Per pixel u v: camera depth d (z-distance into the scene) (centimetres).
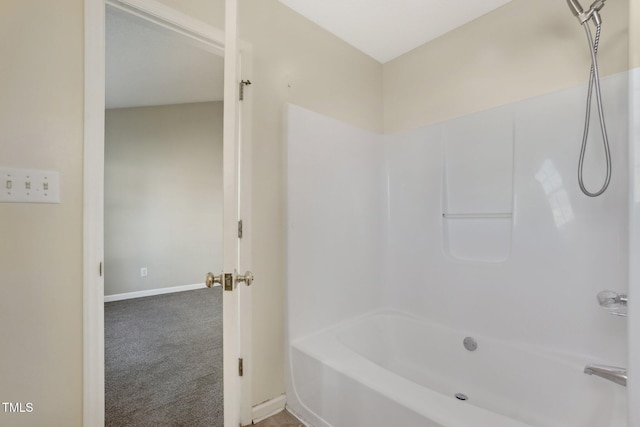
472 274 185
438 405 108
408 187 222
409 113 225
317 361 148
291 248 170
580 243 148
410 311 217
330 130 194
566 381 141
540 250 160
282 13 178
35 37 107
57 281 109
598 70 146
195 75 325
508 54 177
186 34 147
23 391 103
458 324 191
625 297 124
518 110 170
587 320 145
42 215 107
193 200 438
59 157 110
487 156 183
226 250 98
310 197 181
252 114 162
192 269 437
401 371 201
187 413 161
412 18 191
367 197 218
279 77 175
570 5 136
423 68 218
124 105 400
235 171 101
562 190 154
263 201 166
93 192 116
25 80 105
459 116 198
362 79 225
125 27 236
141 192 407
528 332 162
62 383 110
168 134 425
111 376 198
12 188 102
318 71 196
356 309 206
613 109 141
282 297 172
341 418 136
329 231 191
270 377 165
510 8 177
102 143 119
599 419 129
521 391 155
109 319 311
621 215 137
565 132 153
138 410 163
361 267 211
